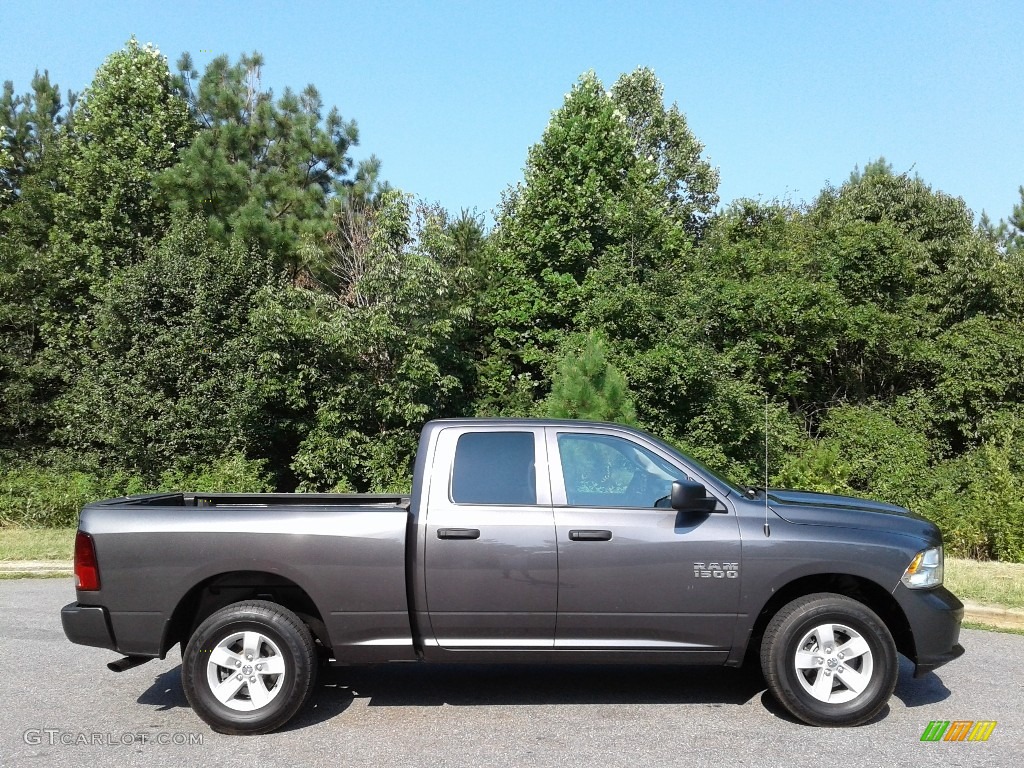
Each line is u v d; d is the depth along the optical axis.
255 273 17.70
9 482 14.77
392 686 6.05
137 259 20.02
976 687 5.99
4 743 4.93
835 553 5.23
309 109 22.22
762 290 18.22
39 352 20.05
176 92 22.66
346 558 5.20
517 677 6.27
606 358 15.43
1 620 8.05
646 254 18.47
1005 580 9.32
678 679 6.21
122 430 15.95
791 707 5.16
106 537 5.23
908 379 20.12
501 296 19.17
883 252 19.55
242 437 16.31
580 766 4.54
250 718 5.06
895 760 4.60
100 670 6.48
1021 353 18.55
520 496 5.39
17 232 20.66
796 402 19.64
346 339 15.94
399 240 16.69
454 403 17.80
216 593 5.45
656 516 5.33
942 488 15.57
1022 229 36.94
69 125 24.02
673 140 38.31
